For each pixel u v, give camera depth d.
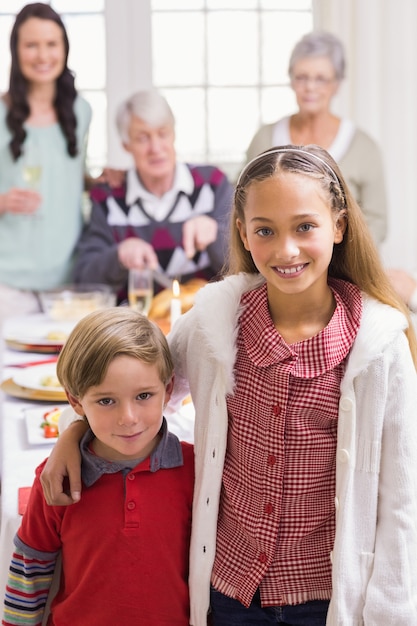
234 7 4.00
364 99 3.94
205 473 1.26
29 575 1.31
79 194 3.29
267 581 1.22
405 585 1.15
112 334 1.21
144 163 3.05
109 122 4.05
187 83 4.06
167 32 4.01
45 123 3.21
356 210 1.23
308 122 3.39
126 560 1.26
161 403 1.25
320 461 1.21
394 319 1.19
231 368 1.24
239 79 4.07
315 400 1.19
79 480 1.26
